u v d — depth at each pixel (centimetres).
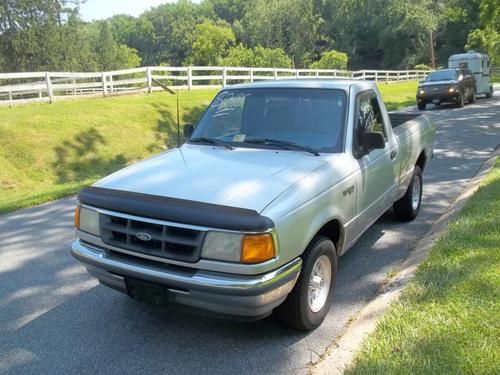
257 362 340
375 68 9356
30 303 443
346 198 410
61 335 385
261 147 438
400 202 626
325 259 384
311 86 471
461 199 690
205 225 310
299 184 356
